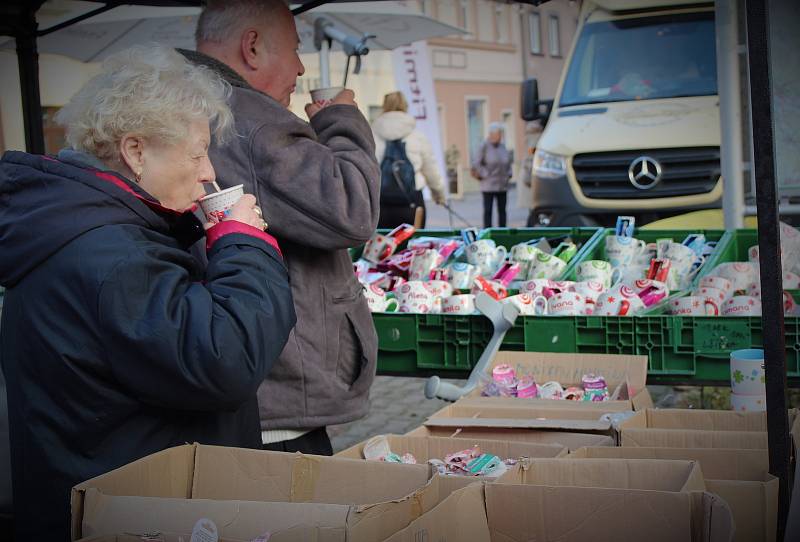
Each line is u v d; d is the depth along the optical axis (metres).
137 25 6.39
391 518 1.58
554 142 8.65
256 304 1.84
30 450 1.83
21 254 1.80
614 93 8.84
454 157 23.53
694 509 1.68
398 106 8.62
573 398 3.02
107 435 1.84
